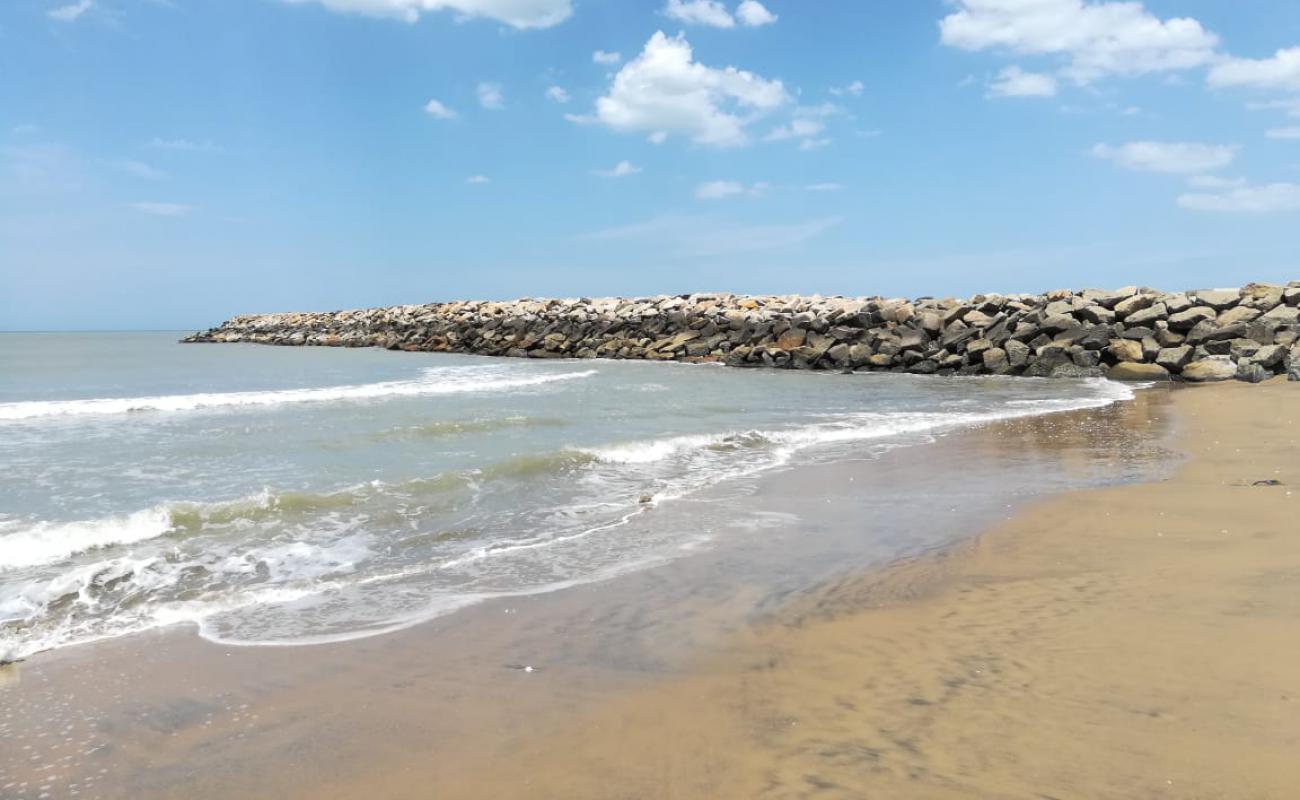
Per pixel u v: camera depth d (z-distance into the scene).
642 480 9.70
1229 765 2.99
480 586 5.88
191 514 7.64
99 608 5.43
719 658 4.43
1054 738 3.28
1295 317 22.89
